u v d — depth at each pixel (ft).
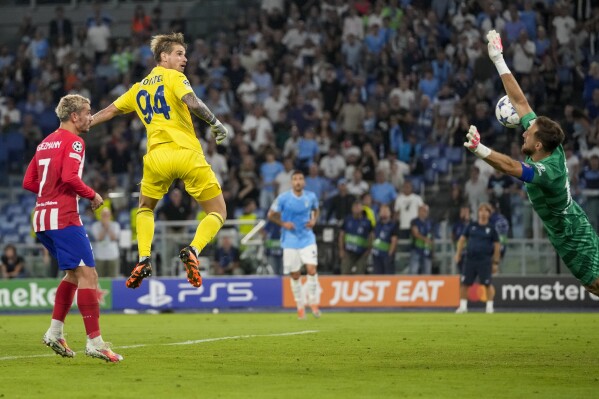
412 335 139.13
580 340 129.90
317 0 330.13
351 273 244.83
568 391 78.18
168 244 245.65
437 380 85.35
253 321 184.44
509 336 137.18
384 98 299.58
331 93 300.40
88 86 327.88
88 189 97.45
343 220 245.04
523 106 100.78
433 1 313.32
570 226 100.78
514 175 92.38
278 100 304.91
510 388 80.07
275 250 241.14
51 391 77.36
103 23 347.77
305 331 149.59
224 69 318.65
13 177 322.75
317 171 271.28
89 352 97.35
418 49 303.89
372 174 276.00
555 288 229.04
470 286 227.40
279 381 84.43
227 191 272.31
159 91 104.73
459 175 280.10
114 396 74.69
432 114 289.53
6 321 190.39
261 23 329.52
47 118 322.75
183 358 103.71
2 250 263.90
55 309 101.30
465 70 296.51
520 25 300.40
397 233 243.40
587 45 299.79
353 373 90.43
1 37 376.48
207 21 359.87
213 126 105.09
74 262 97.30
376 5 315.58
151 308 235.40
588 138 275.80
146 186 107.04
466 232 222.07
